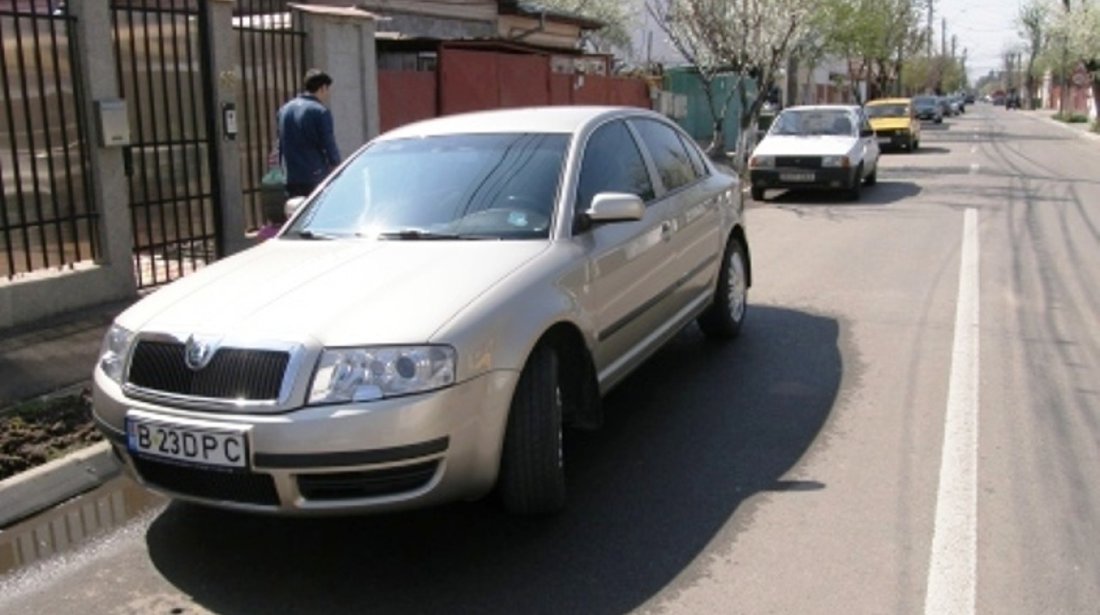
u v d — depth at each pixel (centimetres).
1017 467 460
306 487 353
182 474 368
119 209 764
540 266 426
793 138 1650
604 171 523
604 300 471
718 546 391
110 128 738
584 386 452
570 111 556
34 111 702
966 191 1712
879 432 509
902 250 1077
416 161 518
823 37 2972
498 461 382
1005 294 835
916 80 8238
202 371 362
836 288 877
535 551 391
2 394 567
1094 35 3825
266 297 390
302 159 790
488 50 1562
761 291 870
